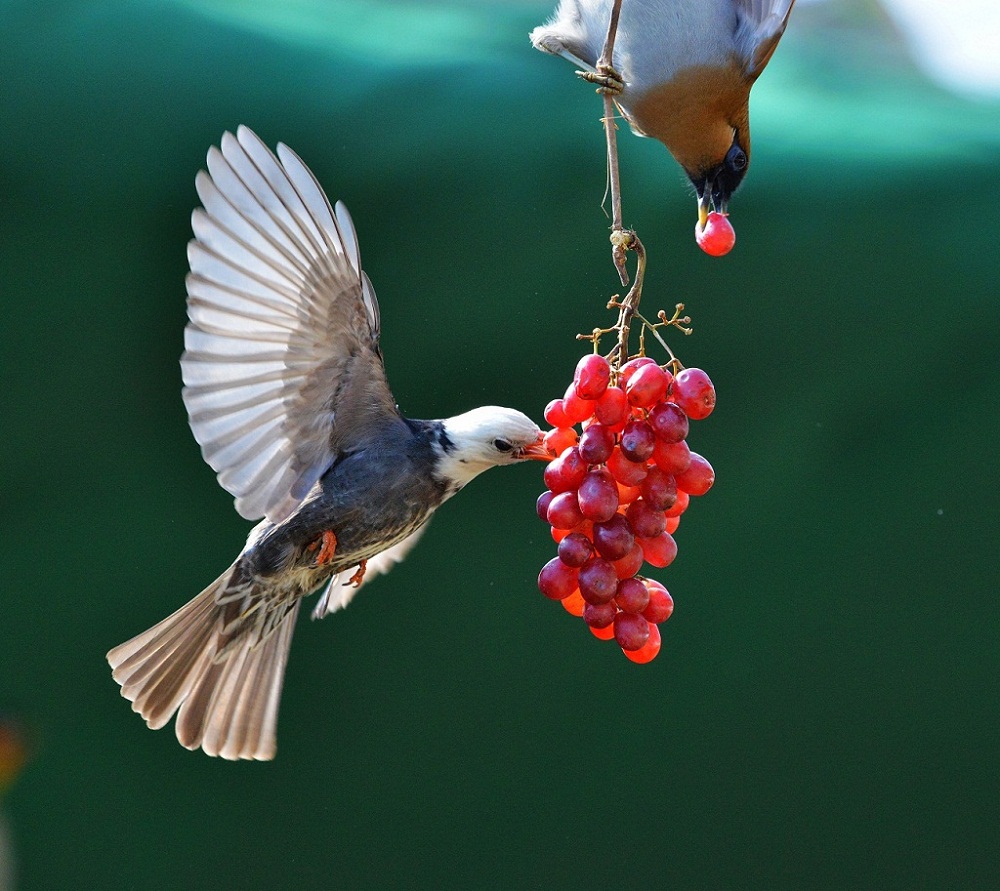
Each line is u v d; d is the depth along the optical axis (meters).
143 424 11.05
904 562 10.09
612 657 10.60
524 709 10.65
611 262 10.08
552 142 10.19
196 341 5.59
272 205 5.49
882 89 11.82
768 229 10.00
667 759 10.46
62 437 10.97
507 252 10.14
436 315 10.20
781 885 10.24
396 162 10.25
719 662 10.45
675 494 5.02
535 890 10.52
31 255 10.77
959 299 9.74
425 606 10.75
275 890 10.71
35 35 10.79
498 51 10.79
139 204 10.66
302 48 10.79
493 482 10.66
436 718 10.74
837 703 10.27
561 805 10.59
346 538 6.05
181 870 10.73
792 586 10.27
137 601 10.95
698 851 10.42
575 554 5.04
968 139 10.36
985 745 10.07
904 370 9.91
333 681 10.79
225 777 10.84
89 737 10.80
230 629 6.25
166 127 10.57
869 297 9.89
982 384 9.81
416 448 6.02
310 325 5.71
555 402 5.45
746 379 10.13
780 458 10.18
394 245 10.23
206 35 10.78
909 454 9.98
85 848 10.66
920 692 10.12
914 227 9.81
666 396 5.05
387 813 10.71
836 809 10.27
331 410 5.94
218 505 11.02
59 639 10.86
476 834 10.61
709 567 10.39
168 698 6.18
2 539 10.91
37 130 10.63
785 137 10.46
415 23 11.24
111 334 10.92
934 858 10.10
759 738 10.38
